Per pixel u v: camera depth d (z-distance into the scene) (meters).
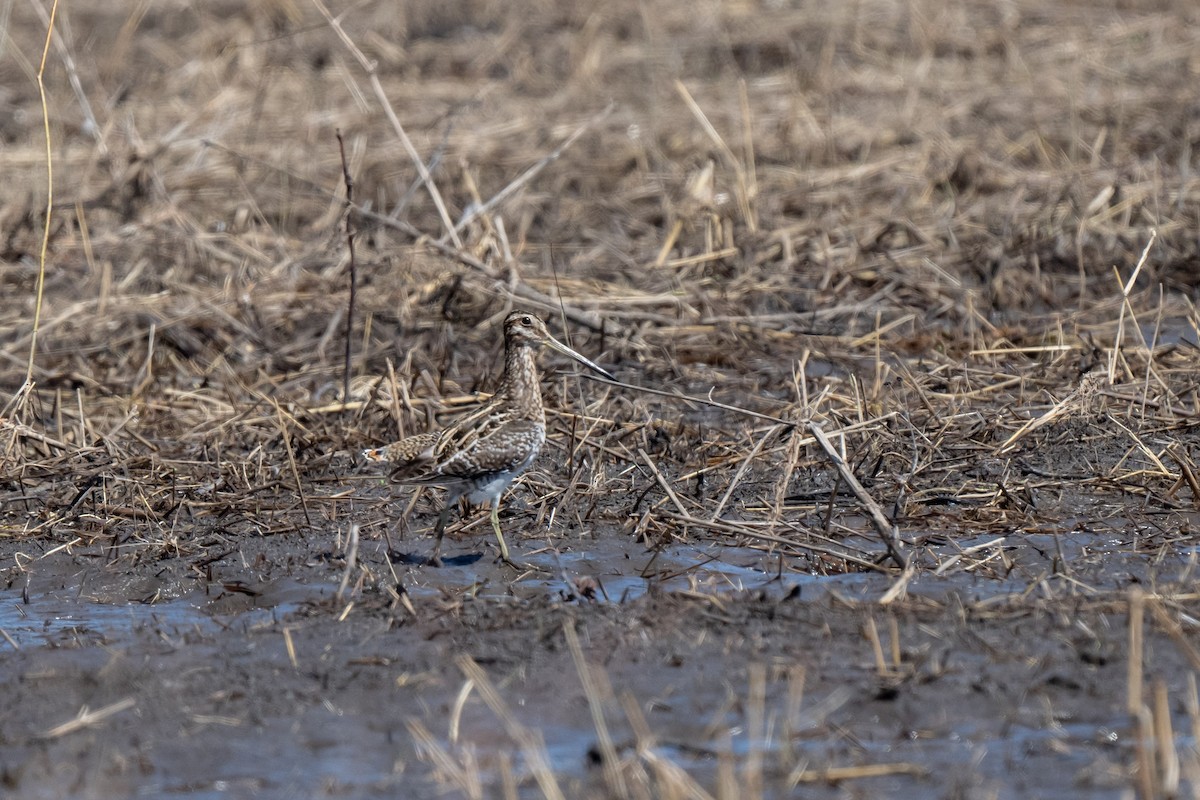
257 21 52.00
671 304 29.39
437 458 19.06
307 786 14.13
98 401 26.16
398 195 35.81
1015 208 32.81
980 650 16.28
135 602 19.00
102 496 21.92
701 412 24.92
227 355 28.06
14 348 27.72
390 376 24.12
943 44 48.06
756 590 18.27
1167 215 32.62
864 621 17.03
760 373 26.72
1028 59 45.84
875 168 36.03
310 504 21.56
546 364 26.61
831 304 29.84
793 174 36.31
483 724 15.18
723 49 48.34
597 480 21.61
